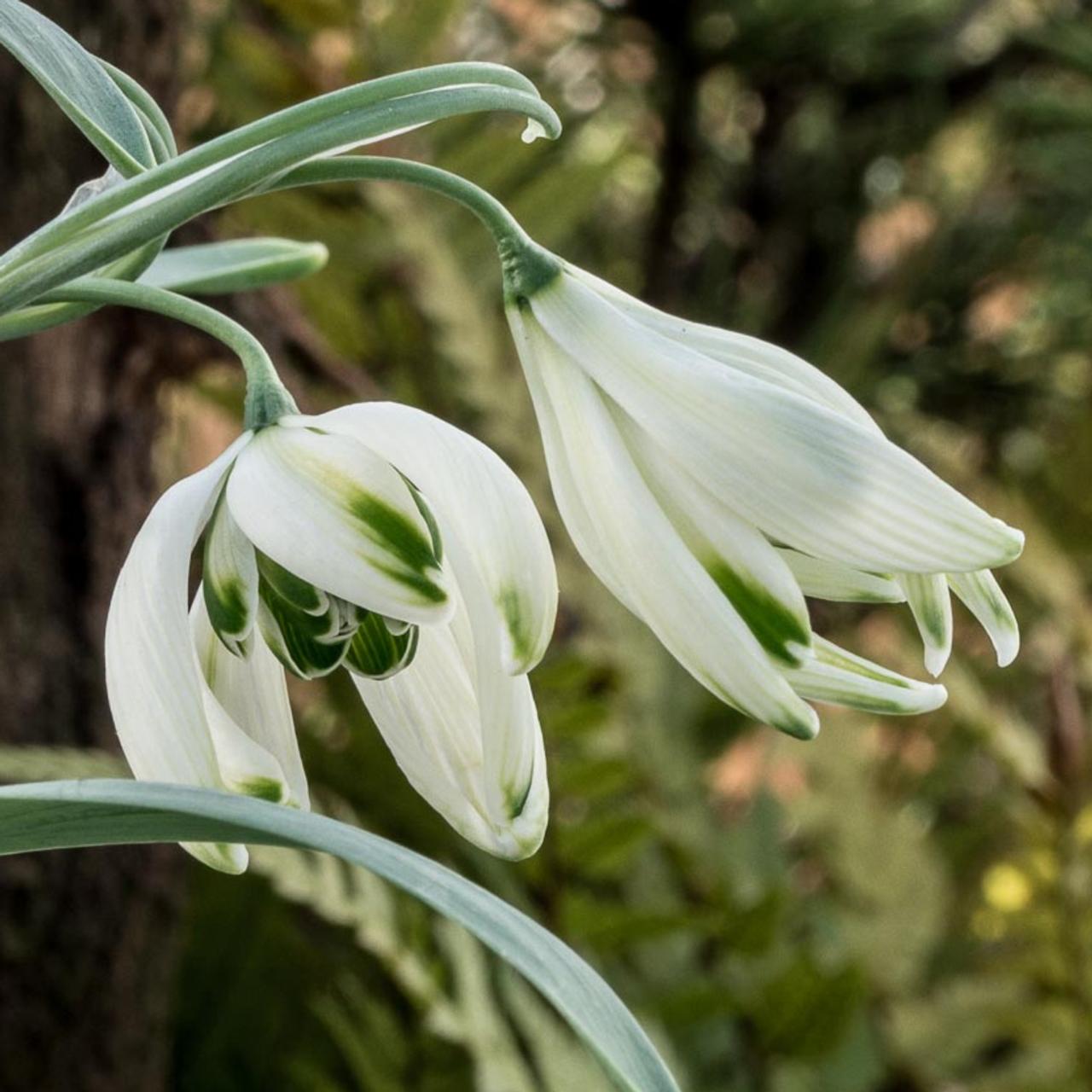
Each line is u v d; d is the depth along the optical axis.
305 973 0.47
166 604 0.22
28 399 0.37
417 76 0.22
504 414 0.51
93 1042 0.40
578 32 0.73
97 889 0.39
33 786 0.21
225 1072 0.46
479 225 0.57
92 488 0.38
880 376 0.81
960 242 0.84
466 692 0.23
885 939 0.49
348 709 0.46
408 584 0.22
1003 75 0.81
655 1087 0.21
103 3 0.36
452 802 0.23
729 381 0.23
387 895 0.39
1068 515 0.66
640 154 0.78
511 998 0.40
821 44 0.73
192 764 0.22
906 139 0.82
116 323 0.38
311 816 0.21
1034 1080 0.46
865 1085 0.45
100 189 0.24
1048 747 0.43
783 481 0.22
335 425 0.22
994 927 0.52
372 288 0.55
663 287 0.79
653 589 0.23
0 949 0.38
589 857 0.43
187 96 0.55
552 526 0.51
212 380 0.46
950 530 0.22
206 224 0.41
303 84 0.56
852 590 0.23
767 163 0.81
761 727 0.55
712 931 0.44
